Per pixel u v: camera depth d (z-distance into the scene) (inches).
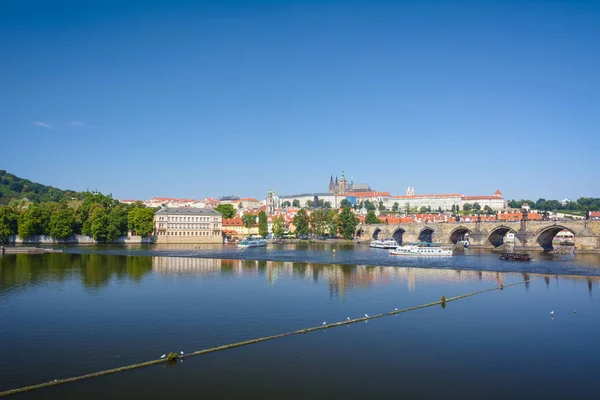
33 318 3570.4
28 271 6161.4
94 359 2677.2
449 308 4047.7
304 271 6565.0
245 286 5118.1
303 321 3531.0
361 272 6481.3
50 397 2178.9
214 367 2568.9
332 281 5551.2
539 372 2556.6
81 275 5826.8
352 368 2581.2
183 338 3075.8
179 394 2224.4
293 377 2442.2
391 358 2743.6
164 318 3592.5
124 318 3587.6
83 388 2281.0
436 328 3388.3
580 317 3747.5
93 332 3203.7
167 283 5280.5
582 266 7263.8
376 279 5748.0
